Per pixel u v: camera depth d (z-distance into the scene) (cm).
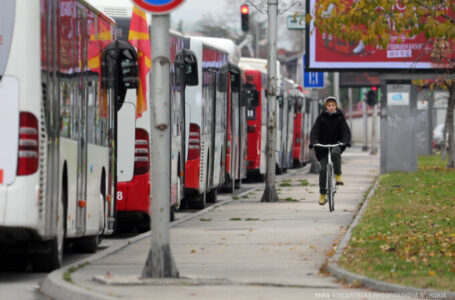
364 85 14388
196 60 4884
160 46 2455
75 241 3344
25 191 2480
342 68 8175
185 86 5256
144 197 4103
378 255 2962
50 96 2622
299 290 2373
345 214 4831
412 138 9025
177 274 2495
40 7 2541
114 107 3728
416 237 3459
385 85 9000
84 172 3105
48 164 2595
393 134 9025
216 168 5862
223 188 6825
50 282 2444
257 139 8281
